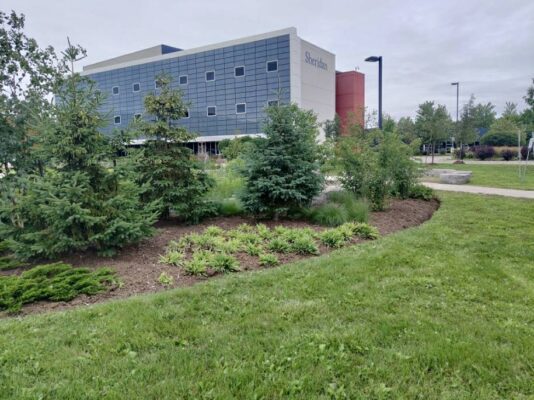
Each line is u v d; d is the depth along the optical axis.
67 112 5.43
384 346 2.80
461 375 2.45
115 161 5.79
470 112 29.64
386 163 9.15
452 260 4.91
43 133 5.44
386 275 4.38
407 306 3.51
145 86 43.56
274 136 7.66
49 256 5.26
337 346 2.81
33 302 3.89
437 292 3.84
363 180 8.96
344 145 9.15
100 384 2.37
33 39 7.12
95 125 5.61
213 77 38.94
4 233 5.38
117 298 4.01
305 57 35.94
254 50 36.22
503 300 3.64
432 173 16.70
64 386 2.35
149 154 7.37
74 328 3.14
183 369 2.53
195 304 3.62
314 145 8.31
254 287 4.08
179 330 3.09
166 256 5.32
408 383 2.39
